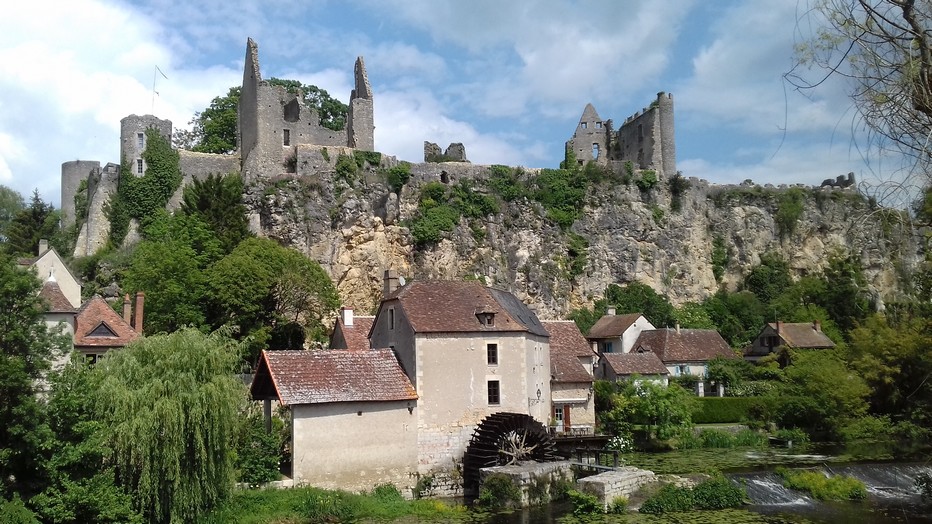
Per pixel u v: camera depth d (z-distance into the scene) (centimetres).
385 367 3675
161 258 5144
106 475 2505
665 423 4828
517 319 4106
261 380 3588
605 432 4859
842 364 5594
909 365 5303
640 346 6819
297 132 7319
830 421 5203
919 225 1352
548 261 8062
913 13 1276
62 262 4509
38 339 2489
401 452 3531
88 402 2531
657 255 8744
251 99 7162
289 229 6644
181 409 2634
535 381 4253
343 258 6862
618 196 8725
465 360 3784
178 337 2853
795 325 7512
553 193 8400
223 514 2767
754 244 9362
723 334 8369
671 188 9131
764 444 4984
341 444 3344
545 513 3241
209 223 5791
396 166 7488
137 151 6588
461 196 7775
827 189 9844
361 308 6800
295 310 5562
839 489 3534
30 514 2244
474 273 7519
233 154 7381
